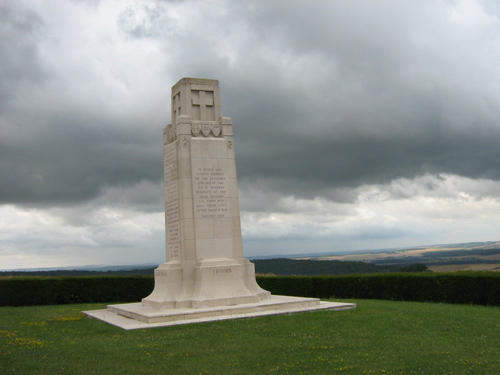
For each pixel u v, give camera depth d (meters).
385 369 11.61
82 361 12.65
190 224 21.39
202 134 22.41
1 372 11.62
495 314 19.69
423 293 26.64
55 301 31.30
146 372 11.65
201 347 13.98
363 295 29.42
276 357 12.81
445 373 11.23
